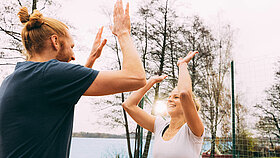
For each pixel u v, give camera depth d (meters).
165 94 11.16
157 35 12.70
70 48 0.97
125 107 1.77
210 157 7.47
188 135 1.46
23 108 0.78
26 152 0.76
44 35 0.90
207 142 7.61
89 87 0.81
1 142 0.79
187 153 1.41
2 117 0.79
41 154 0.77
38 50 0.91
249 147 6.41
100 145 10.59
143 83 0.85
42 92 0.79
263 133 8.56
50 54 0.92
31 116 0.78
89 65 1.28
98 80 0.81
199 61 12.36
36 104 0.79
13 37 8.80
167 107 1.68
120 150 10.55
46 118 0.79
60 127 0.83
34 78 0.81
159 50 12.62
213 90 11.89
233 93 5.12
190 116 1.36
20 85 0.80
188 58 1.48
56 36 0.91
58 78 0.80
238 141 6.84
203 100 11.71
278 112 9.70
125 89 0.84
